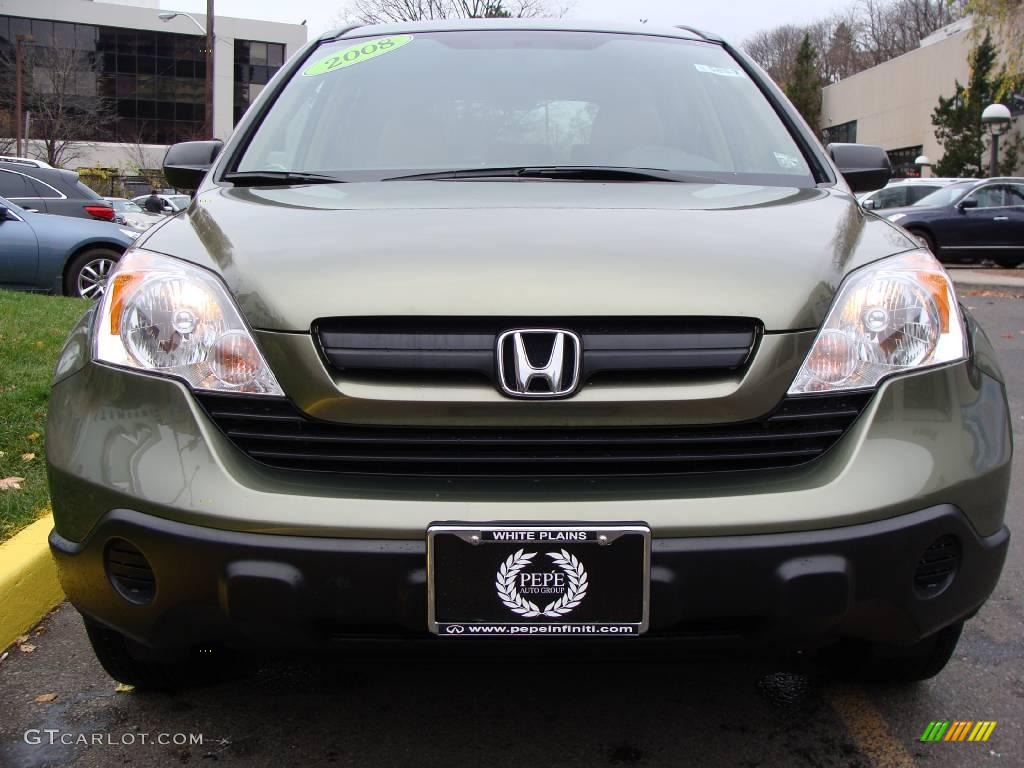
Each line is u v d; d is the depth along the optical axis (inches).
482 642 66.7
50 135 1841.8
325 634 68.7
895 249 79.6
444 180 96.6
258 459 69.8
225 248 76.5
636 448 69.2
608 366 68.2
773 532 66.2
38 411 173.3
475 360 68.0
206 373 70.4
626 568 65.4
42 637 107.5
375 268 71.5
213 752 83.5
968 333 80.3
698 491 67.2
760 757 82.5
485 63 116.5
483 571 65.5
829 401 70.8
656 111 110.3
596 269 70.9
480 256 72.1
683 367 68.7
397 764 81.4
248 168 103.0
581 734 85.9
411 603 65.7
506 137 105.3
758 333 69.7
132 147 2048.5
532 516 65.2
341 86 114.0
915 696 93.3
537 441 67.9
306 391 68.7
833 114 2007.9
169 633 71.8
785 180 100.8
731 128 109.5
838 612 67.3
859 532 67.1
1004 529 76.8
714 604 66.2
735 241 76.4
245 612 66.7
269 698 92.7
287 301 70.2
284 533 65.8
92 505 70.7
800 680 95.7
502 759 82.0
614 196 88.7
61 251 339.0
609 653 67.7
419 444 68.4
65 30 2082.9
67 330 243.4
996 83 1075.3
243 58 2218.3
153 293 73.4
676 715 89.1
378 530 65.3
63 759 82.4
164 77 2171.5
